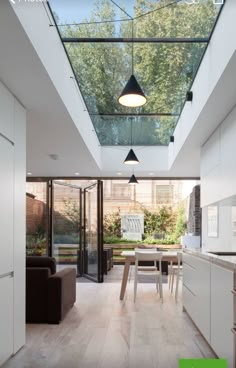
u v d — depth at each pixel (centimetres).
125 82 483
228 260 282
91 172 861
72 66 436
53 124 464
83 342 371
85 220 890
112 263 1083
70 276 514
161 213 1176
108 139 775
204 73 392
